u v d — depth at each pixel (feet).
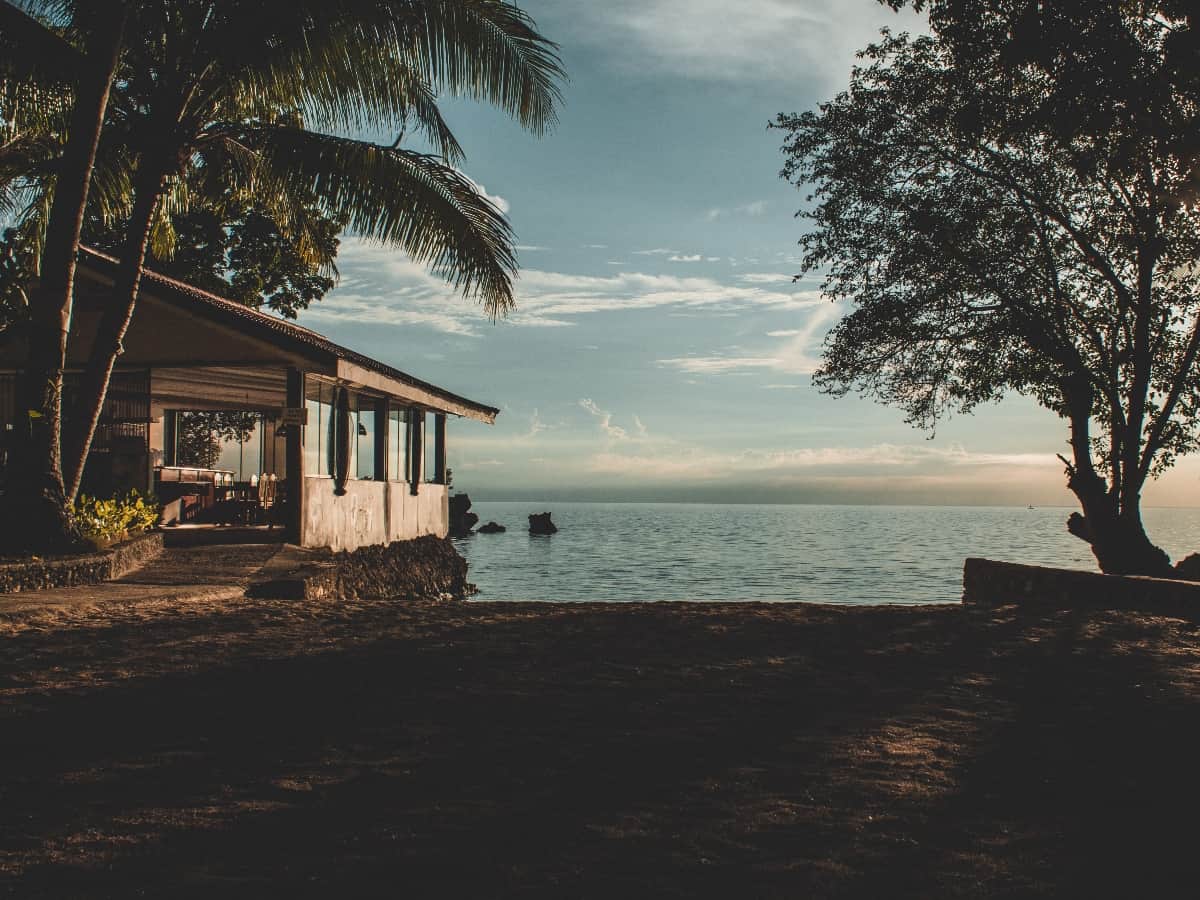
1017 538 299.38
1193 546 264.31
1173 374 73.92
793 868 14.98
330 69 48.39
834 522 542.57
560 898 13.79
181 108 48.26
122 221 97.91
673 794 18.26
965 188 72.18
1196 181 53.78
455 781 18.80
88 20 45.68
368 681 26.63
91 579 43.24
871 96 73.10
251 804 17.39
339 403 71.77
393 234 52.31
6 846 15.43
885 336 73.61
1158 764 20.80
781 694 26.23
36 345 45.75
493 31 48.73
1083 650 33.83
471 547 212.23
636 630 35.04
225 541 64.44
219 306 64.54
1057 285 73.31
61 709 23.29
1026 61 50.26
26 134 53.78
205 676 26.73
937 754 21.26
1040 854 15.80
